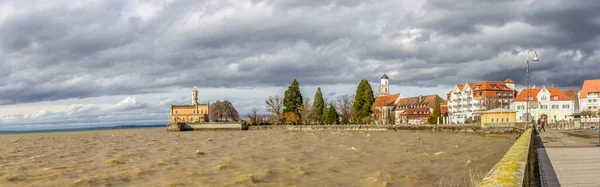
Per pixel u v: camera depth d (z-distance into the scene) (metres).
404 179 29.77
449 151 49.50
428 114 175.12
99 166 38.09
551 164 21.25
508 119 101.31
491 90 169.25
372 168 34.72
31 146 72.25
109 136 119.19
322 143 64.00
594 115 142.62
